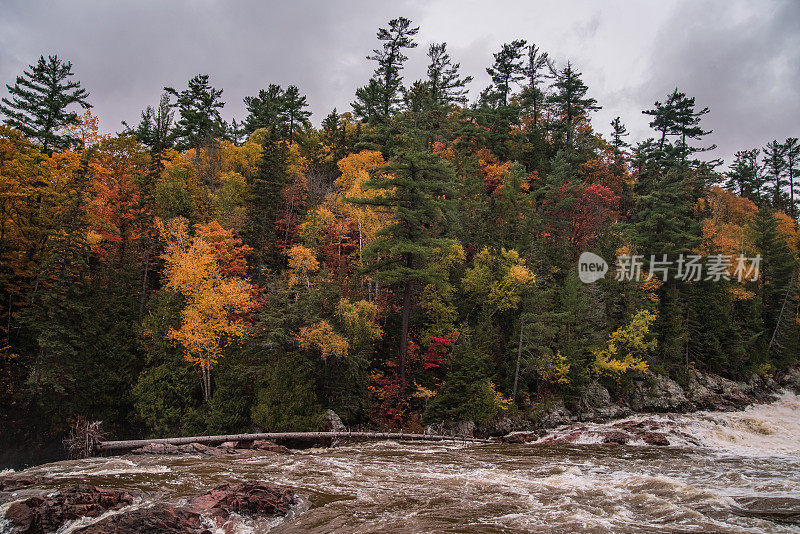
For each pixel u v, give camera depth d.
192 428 28.03
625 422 33.03
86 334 29.36
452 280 39.97
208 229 35.25
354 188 40.50
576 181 58.66
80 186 32.16
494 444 26.52
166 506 10.66
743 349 51.44
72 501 10.78
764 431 32.56
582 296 41.50
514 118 67.56
